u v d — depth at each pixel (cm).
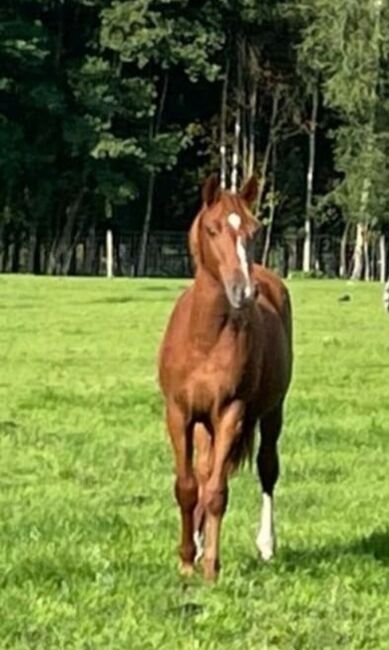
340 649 876
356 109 6806
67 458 1587
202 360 1012
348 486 1472
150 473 1518
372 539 1190
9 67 6825
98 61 6869
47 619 914
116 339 2980
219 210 1003
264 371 1066
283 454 1639
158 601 965
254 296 980
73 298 4228
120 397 2083
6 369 2422
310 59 6900
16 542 1149
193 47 6881
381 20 6750
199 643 877
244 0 6938
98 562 1069
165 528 1226
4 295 4303
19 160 6812
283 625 921
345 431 1805
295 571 1067
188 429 1027
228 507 1335
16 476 1497
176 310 1049
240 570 1056
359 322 3531
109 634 890
